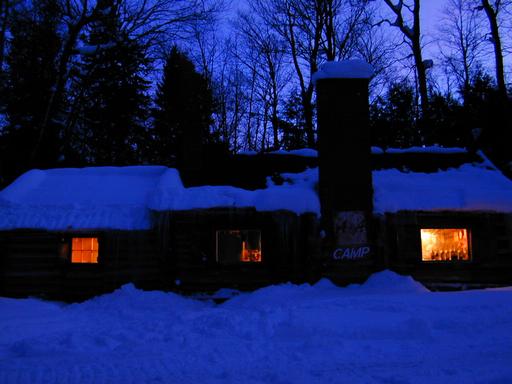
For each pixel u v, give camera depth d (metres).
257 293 10.52
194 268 11.52
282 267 11.34
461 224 11.52
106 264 11.42
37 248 11.52
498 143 20.75
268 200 11.25
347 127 11.62
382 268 11.17
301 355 5.64
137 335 6.93
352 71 11.77
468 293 9.06
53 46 21.27
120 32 19.28
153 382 4.79
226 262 11.56
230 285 11.45
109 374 5.04
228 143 28.56
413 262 11.33
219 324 7.37
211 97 28.88
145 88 27.19
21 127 22.56
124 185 13.16
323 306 8.32
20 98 22.34
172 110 27.89
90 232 11.51
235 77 30.94
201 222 11.62
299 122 27.02
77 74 20.64
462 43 26.48
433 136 22.47
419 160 13.43
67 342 6.43
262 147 29.92
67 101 22.36
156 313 9.30
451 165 13.28
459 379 4.70
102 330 7.43
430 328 6.54
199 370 5.16
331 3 23.45
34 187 13.05
